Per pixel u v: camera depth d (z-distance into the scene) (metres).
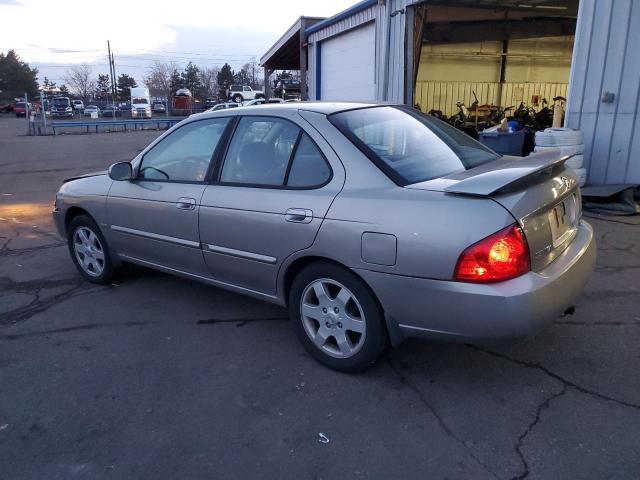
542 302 2.63
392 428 2.73
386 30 11.95
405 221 2.73
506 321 2.57
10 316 4.28
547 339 3.59
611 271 4.84
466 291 2.60
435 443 2.60
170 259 4.17
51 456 2.59
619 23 7.29
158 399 3.05
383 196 2.88
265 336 3.81
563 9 12.04
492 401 2.93
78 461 2.55
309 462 2.50
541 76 17.77
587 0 7.59
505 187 2.61
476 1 10.87
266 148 3.51
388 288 2.83
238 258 3.58
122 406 2.99
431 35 14.55
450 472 2.40
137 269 5.36
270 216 3.30
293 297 3.37
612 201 7.08
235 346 3.67
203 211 3.72
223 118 3.87
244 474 2.43
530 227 2.67
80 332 3.95
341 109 3.47
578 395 2.96
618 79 7.45
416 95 16.70
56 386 3.21
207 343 3.73
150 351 3.63
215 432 2.74
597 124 7.80
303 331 3.39
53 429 2.79
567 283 2.84
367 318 3.01
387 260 2.79
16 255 6.07
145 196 4.19
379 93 12.65
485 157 3.56
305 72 17.89
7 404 3.03
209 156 3.86
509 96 17.66
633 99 7.36
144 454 2.59
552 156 3.19
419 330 2.83
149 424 2.82
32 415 2.92
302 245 3.15
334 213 2.99
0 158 18.06
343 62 14.88
